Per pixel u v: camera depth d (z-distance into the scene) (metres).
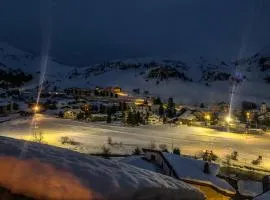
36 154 4.57
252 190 35.28
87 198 4.09
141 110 120.12
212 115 117.06
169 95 194.38
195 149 69.88
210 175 29.45
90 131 84.06
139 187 4.49
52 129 84.25
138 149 59.03
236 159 62.62
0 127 84.44
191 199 5.28
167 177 5.36
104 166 4.78
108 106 119.50
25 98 148.75
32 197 4.08
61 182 4.14
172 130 95.06
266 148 77.19
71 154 4.90
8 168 4.27
